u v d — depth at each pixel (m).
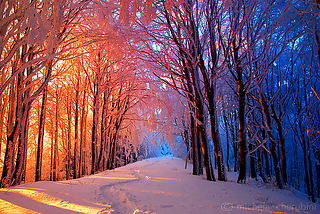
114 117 17.98
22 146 7.74
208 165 8.89
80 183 7.45
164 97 13.61
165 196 6.06
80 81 16.73
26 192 5.27
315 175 17.52
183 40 11.02
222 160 8.91
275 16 9.40
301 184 19.41
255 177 14.48
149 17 4.41
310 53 9.41
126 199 5.73
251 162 14.80
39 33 2.94
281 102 11.36
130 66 13.30
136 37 9.39
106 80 16.89
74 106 18.25
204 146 9.17
